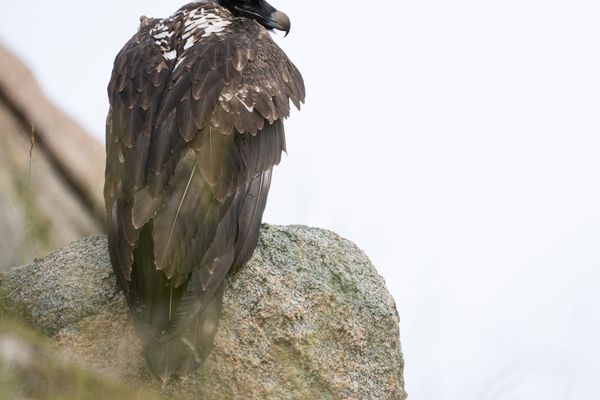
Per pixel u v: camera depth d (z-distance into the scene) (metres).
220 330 13.17
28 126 16.98
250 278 13.49
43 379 11.91
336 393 13.40
